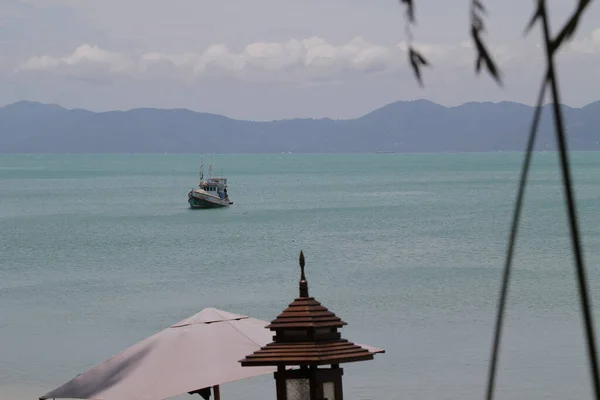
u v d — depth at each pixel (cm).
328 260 13488
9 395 5722
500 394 5616
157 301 9781
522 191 623
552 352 6650
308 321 1936
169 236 18550
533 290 9688
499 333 655
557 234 16525
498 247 14675
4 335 7781
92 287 10956
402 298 9612
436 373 6134
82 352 7075
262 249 15500
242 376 2564
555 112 534
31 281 11644
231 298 10025
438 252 14150
